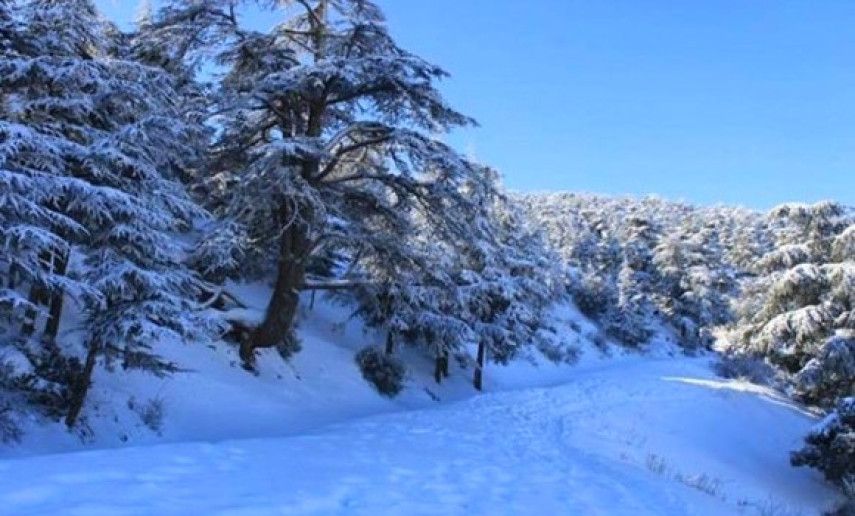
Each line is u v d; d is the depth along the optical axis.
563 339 45.75
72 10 11.93
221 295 19.77
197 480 6.24
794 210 25.64
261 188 15.55
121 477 6.00
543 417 17.94
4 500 4.96
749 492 14.56
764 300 25.70
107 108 12.53
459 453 10.37
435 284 21.92
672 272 58.12
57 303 12.62
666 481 10.51
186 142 15.36
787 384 27.73
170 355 15.73
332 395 19.66
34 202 10.02
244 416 15.13
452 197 17.00
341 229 18.11
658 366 38.38
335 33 18.36
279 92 16.20
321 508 5.79
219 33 17.12
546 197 100.88
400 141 16.41
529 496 7.55
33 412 10.62
